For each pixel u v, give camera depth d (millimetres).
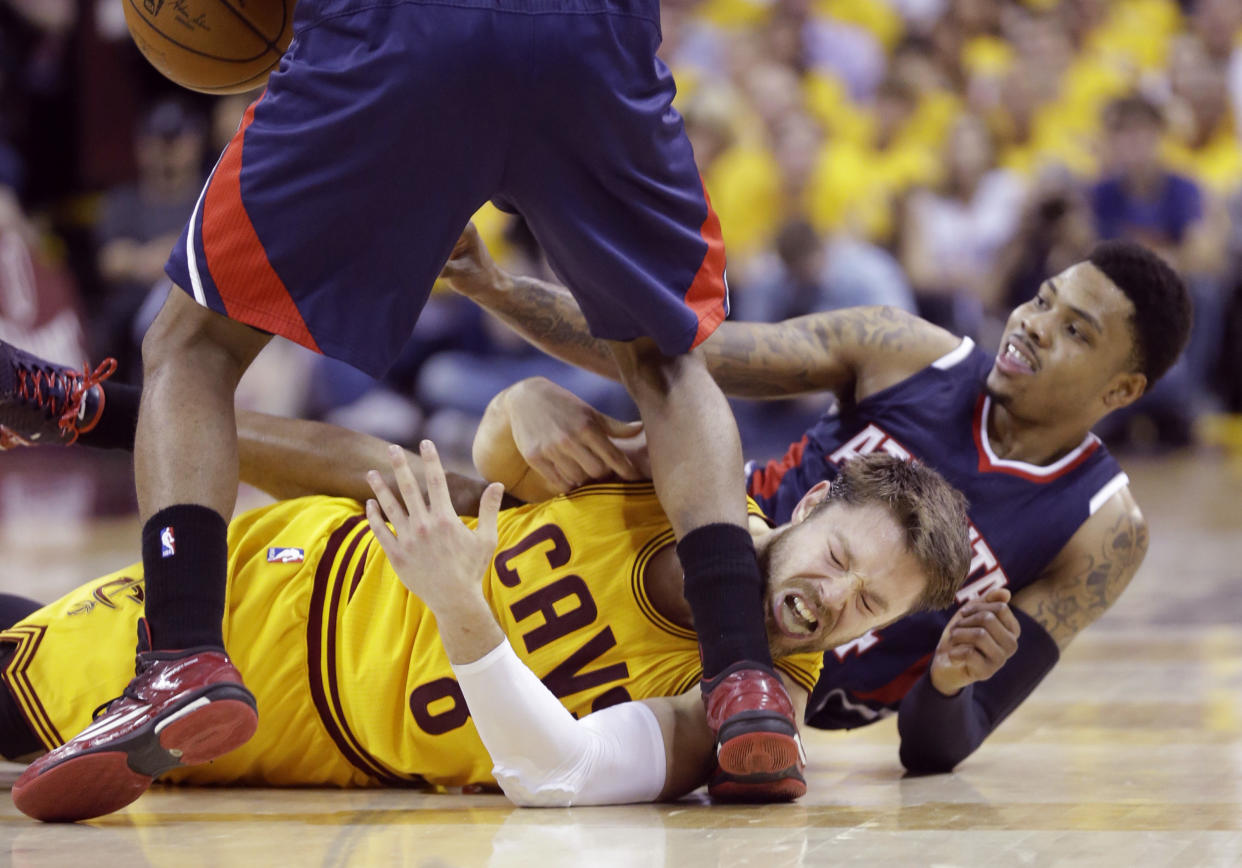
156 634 5297
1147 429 27703
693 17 32000
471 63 5324
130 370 24000
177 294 5684
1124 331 7289
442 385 23156
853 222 26062
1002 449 7523
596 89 5473
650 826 5305
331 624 6301
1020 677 7102
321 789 6398
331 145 5406
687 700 6020
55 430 6742
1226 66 30266
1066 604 7316
